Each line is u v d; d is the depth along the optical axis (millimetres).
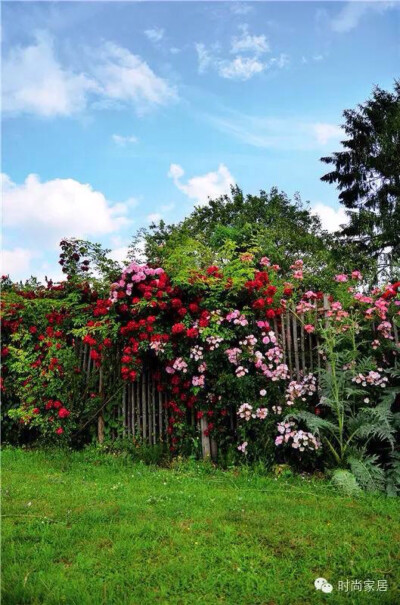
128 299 7875
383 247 27500
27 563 3797
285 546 4117
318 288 13164
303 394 6992
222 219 29750
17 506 5109
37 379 8398
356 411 6621
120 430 8086
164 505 5117
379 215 28219
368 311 6688
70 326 8766
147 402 8086
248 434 6996
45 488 5797
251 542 4172
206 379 7395
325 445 6582
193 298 7656
